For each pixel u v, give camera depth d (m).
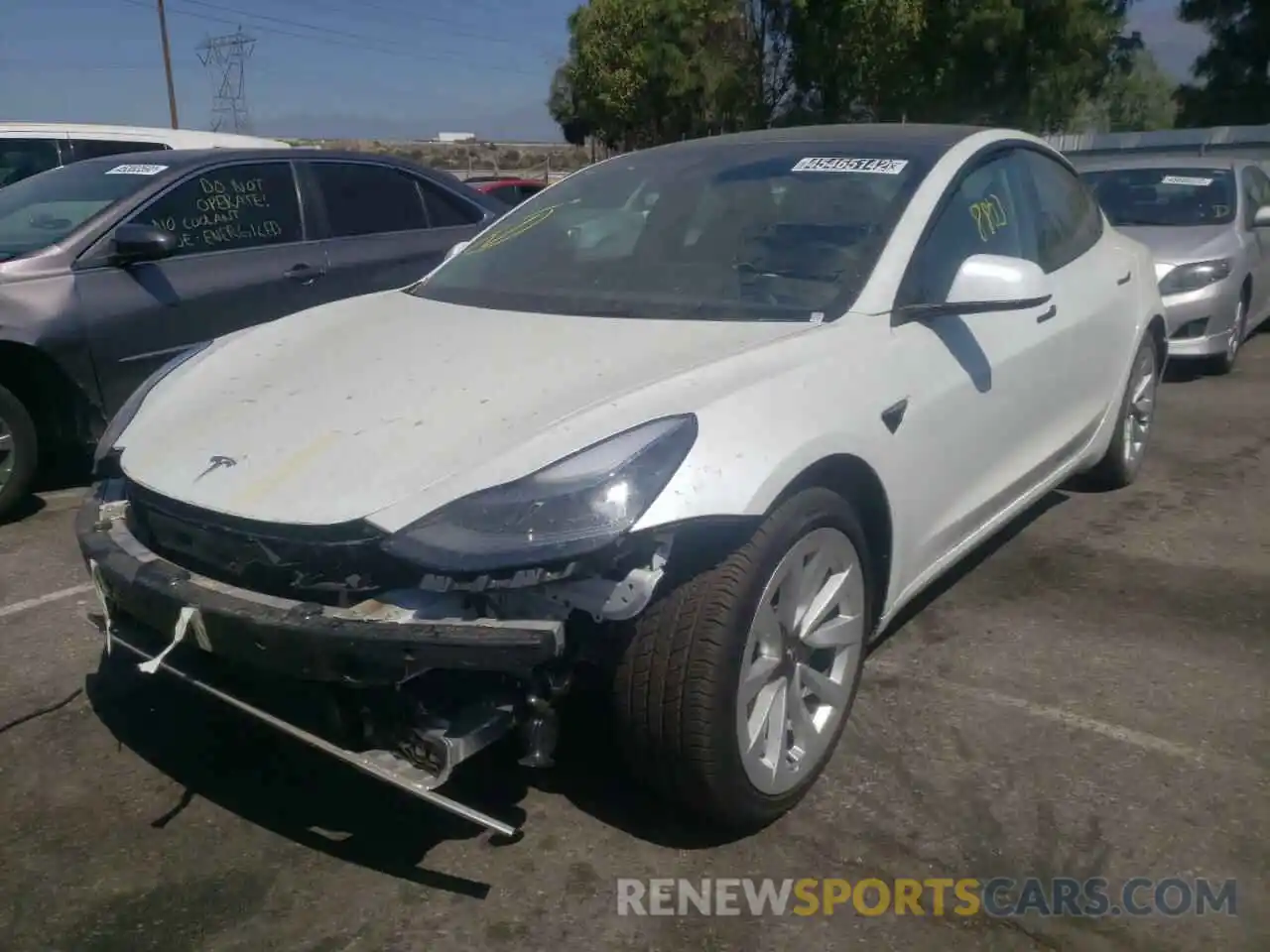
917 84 25.75
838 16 25.80
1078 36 25.39
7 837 2.92
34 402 5.42
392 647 2.37
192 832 2.93
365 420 2.80
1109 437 5.00
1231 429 6.70
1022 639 3.91
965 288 3.31
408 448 2.65
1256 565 4.57
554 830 2.90
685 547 2.59
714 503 2.50
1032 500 4.30
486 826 2.45
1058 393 4.23
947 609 4.16
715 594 2.58
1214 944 2.48
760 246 3.51
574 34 30.95
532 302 3.54
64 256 5.43
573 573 2.40
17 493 5.27
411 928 2.57
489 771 3.14
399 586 2.48
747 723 2.71
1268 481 5.68
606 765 3.17
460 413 2.76
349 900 2.67
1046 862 2.76
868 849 2.81
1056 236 4.46
